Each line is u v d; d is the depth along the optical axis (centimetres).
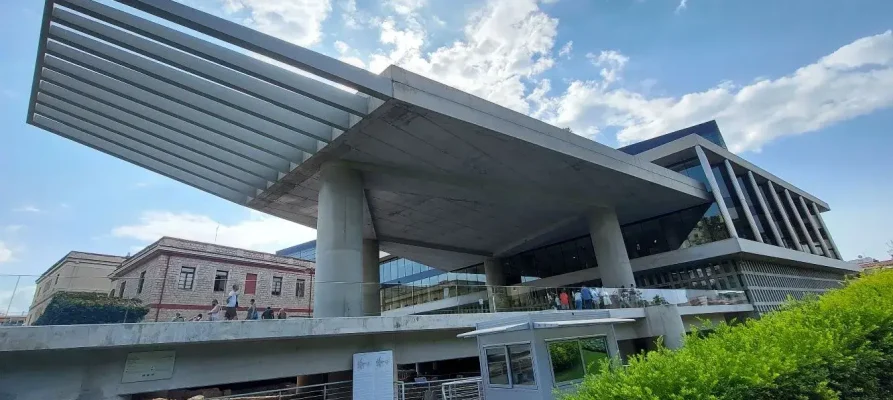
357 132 1558
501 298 1714
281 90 1420
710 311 2109
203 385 1023
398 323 1338
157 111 1594
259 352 1127
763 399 386
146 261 2664
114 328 902
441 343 1509
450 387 1416
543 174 2077
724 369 394
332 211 1689
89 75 1422
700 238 2747
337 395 1280
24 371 833
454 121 1520
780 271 3031
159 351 984
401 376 1980
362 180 1855
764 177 3434
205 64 1297
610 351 895
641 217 2984
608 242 2544
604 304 1827
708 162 2889
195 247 2745
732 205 2883
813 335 476
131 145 1836
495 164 1917
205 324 1010
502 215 2612
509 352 898
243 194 2178
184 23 1097
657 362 417
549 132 1819
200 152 1777
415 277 4609
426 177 1959
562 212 2662
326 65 1234
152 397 1330
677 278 2852
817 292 3391
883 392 483
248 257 2980
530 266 3506
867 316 547
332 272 1606
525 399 832
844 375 449
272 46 1159
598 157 2011
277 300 3020
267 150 1703
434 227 2753
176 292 2523
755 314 2459
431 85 1467
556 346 847
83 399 880
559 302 1836
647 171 2308
